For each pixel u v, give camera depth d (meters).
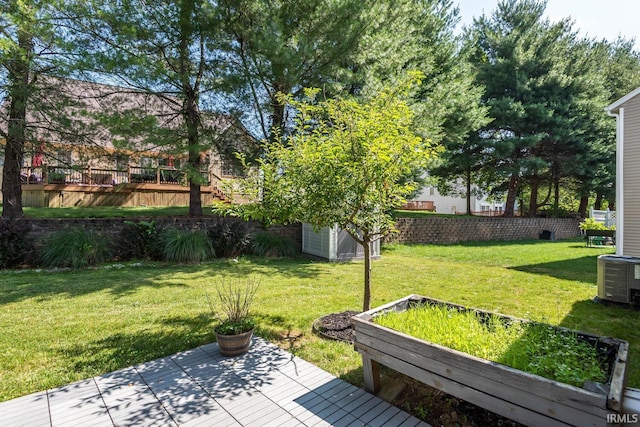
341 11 7.51
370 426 2.02
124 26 6.60
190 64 8.19
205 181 8.12
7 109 7.30
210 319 3.81
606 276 4.58
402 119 3.05
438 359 1.97
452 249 10.80
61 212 9.52
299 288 5.33
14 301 4.46
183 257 7.62
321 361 2.85
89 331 3.43
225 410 2.16
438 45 10.80
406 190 3.28
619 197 6.89
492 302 4.67
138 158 8.75
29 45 6.74
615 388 1.48
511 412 1.69
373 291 5.21
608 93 15.63
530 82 14.52
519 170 15.24
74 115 7.36
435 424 2.05
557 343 2.01
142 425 2.00
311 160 3.03
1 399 2.25
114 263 7.25
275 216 3.41
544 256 9.28
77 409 2.15
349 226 3.49
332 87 7.86
